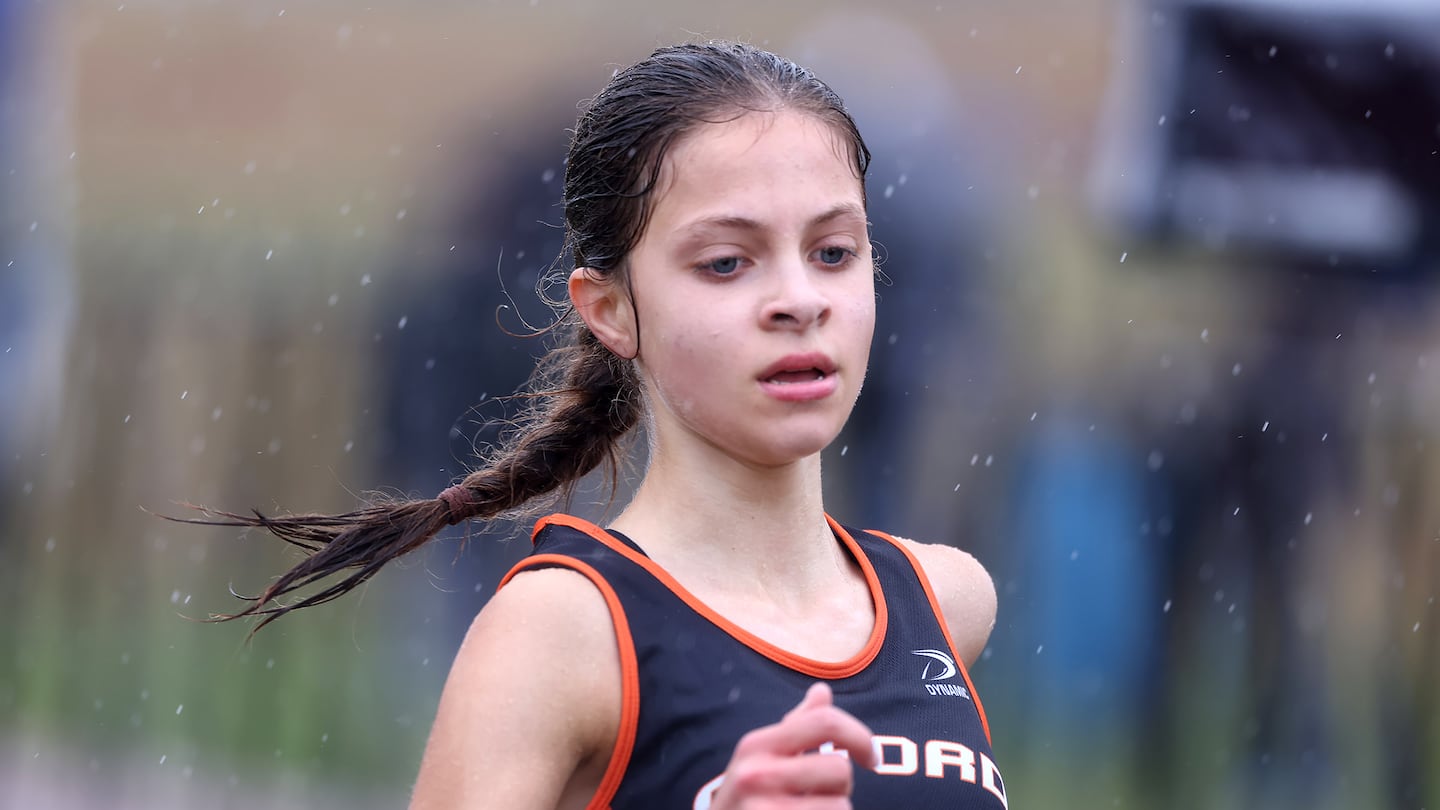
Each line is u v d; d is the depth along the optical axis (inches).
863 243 237.9
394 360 774.5
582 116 250.7
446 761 217.2
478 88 845.8
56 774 737.6
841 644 240.5
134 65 850.1
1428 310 773.3
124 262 794.8
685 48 246.1
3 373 781.9
